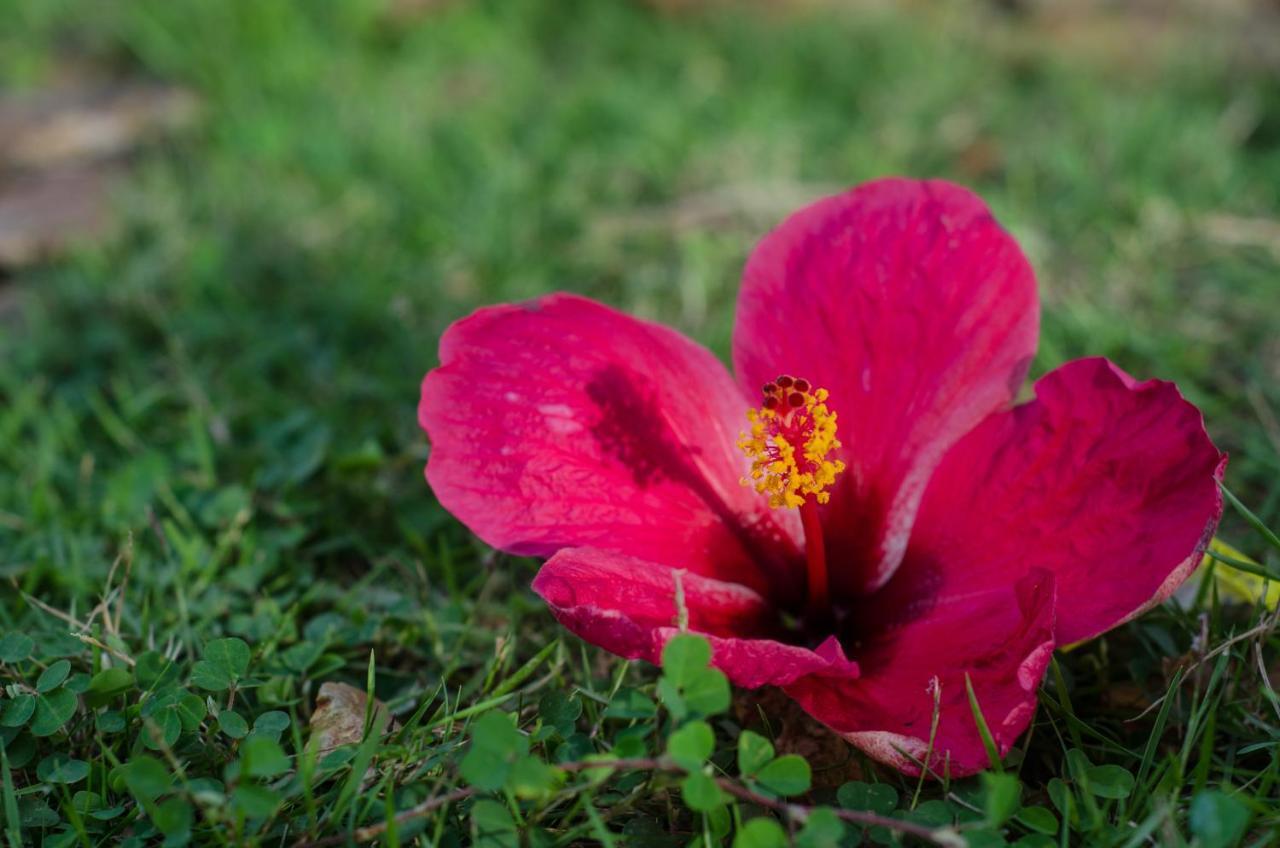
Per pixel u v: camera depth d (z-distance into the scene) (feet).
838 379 0.83
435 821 0.74
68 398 1.13
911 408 0.82
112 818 0.76
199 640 0.87
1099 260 1.25
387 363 1.15
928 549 0.80
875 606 0.81
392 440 1.07
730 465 0.83
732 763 0.79
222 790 0.75
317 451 1.02
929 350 0.82
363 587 0.94
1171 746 0.80
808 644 0.80
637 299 1.23
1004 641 0.74
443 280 1.27
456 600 0.92
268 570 0.93
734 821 0.74
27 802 0.76
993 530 0.78
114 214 1.39
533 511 0.79
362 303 1.22
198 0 1.85
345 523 1.00
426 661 0.89
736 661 0.71
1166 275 1.22
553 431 0.80
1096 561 0.75
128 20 1.88
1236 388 1.08
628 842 0.75
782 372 0.84
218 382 1.14
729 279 1.26
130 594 0.92
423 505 0.99
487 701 0.78
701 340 1.16
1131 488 0.75
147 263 1.29
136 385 1.16
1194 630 0.83
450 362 0.80
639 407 0.82
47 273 1.31
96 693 0.79
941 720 0.73
